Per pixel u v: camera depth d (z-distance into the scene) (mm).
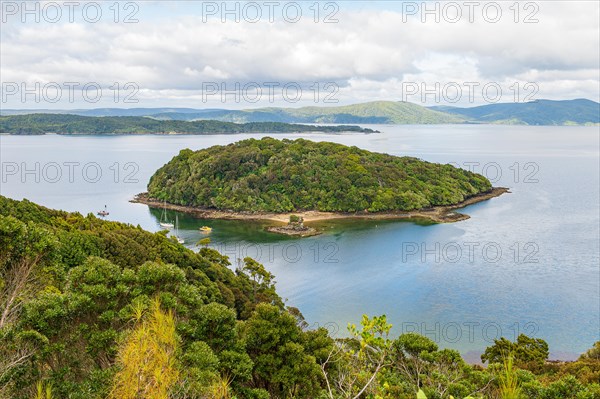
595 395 23531
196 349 19797
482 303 64062
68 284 21750
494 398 20672
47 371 17578
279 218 126750
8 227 17438
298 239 104438
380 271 78750
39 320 18000
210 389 14102
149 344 9836
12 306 17922
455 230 109188
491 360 43312
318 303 65062
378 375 14977
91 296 20406
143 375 9539
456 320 58938
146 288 22500
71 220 62344
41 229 18891
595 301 64188
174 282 23797
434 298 66125
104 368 17922
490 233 104938
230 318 24219
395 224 118312
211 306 24266
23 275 18344
